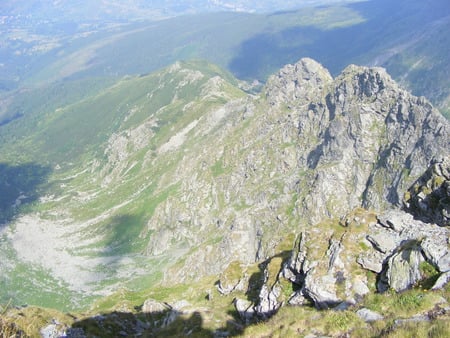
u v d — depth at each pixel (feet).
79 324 172.76
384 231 147.02
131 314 216.13
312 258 151.53
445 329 79.15
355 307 110.52
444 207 197.36
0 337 105.50
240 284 214.07
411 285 117.50
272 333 112.57
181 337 172.76
